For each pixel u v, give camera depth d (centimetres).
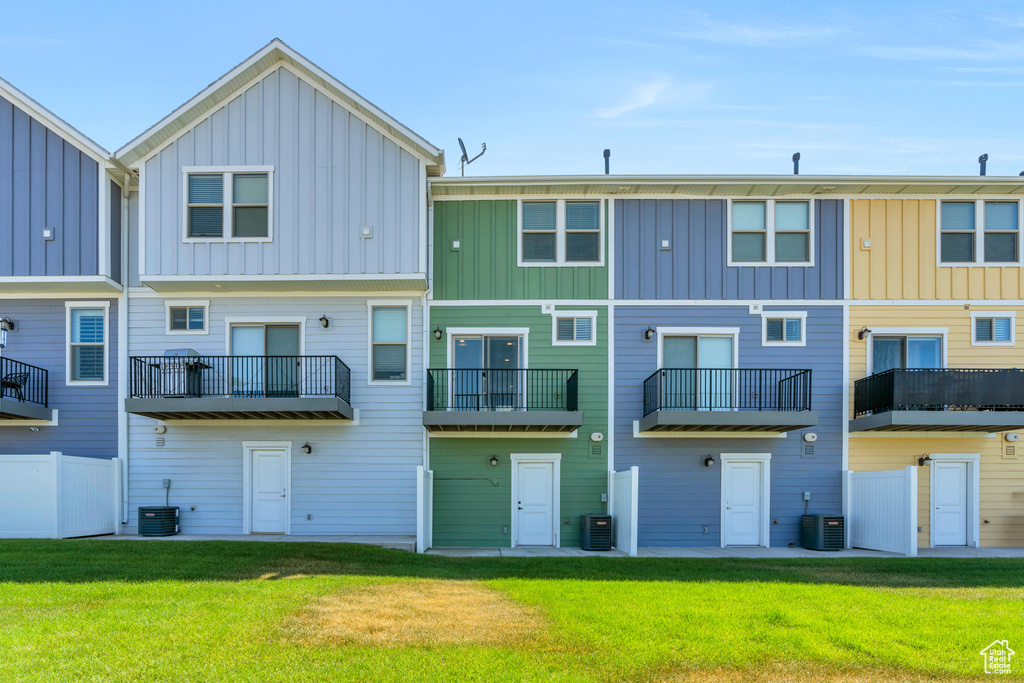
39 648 695
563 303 1569
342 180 1483
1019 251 1594
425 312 1552
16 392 1488
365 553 1267
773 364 1562
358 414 1534
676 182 1537
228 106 1499
